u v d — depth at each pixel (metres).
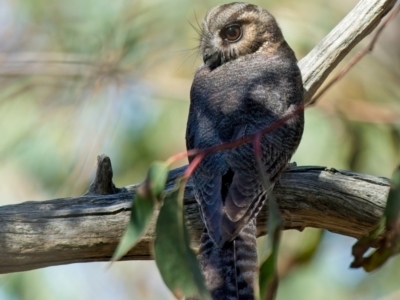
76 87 11.80
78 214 8.45
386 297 12.12
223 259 7.45
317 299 12.06
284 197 8.84
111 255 8.60
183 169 9.28
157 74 11.96
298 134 9.20
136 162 11.94
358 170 11.38
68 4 12.24
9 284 11.54
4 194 11.68
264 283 5.84
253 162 8.27
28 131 11.79
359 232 8.98
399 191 6.41
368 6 10.09
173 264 6.18
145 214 6.05
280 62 9.93
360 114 11.27
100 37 11.98
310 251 11.19
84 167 11.40
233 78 9.62
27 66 11.87
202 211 7.81
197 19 11.73
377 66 11.99
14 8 12.45
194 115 9.32
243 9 10.37
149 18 11.98
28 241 8.35
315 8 11.83
